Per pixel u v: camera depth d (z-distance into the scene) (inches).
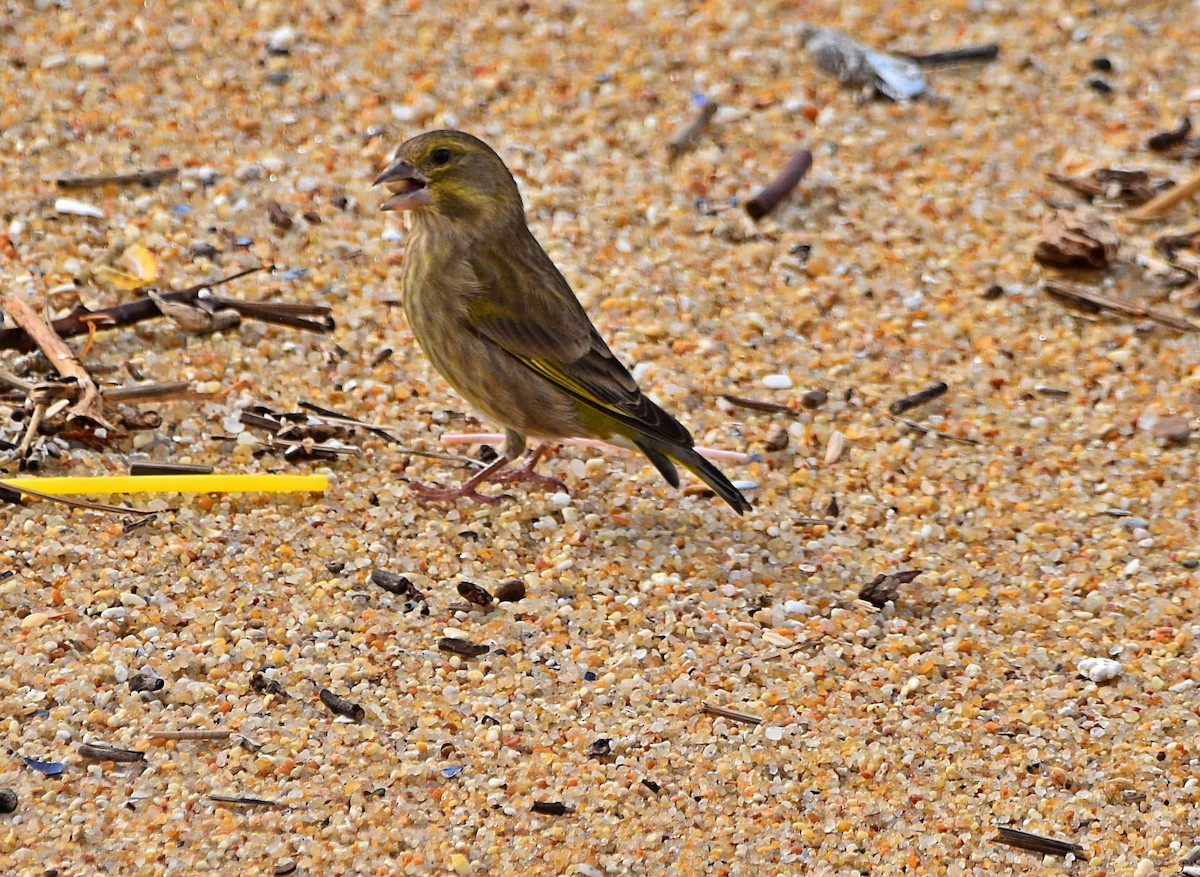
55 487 410.9
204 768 339.6
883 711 382.6
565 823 338.6
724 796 352.5
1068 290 546.9
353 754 348.8
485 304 430.9
